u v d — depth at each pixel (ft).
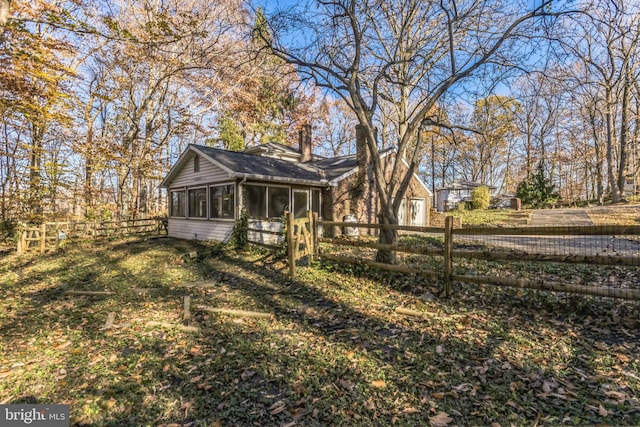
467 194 110.22
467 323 13.38
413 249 18.65
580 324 12.64
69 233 46.01
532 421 7.54
